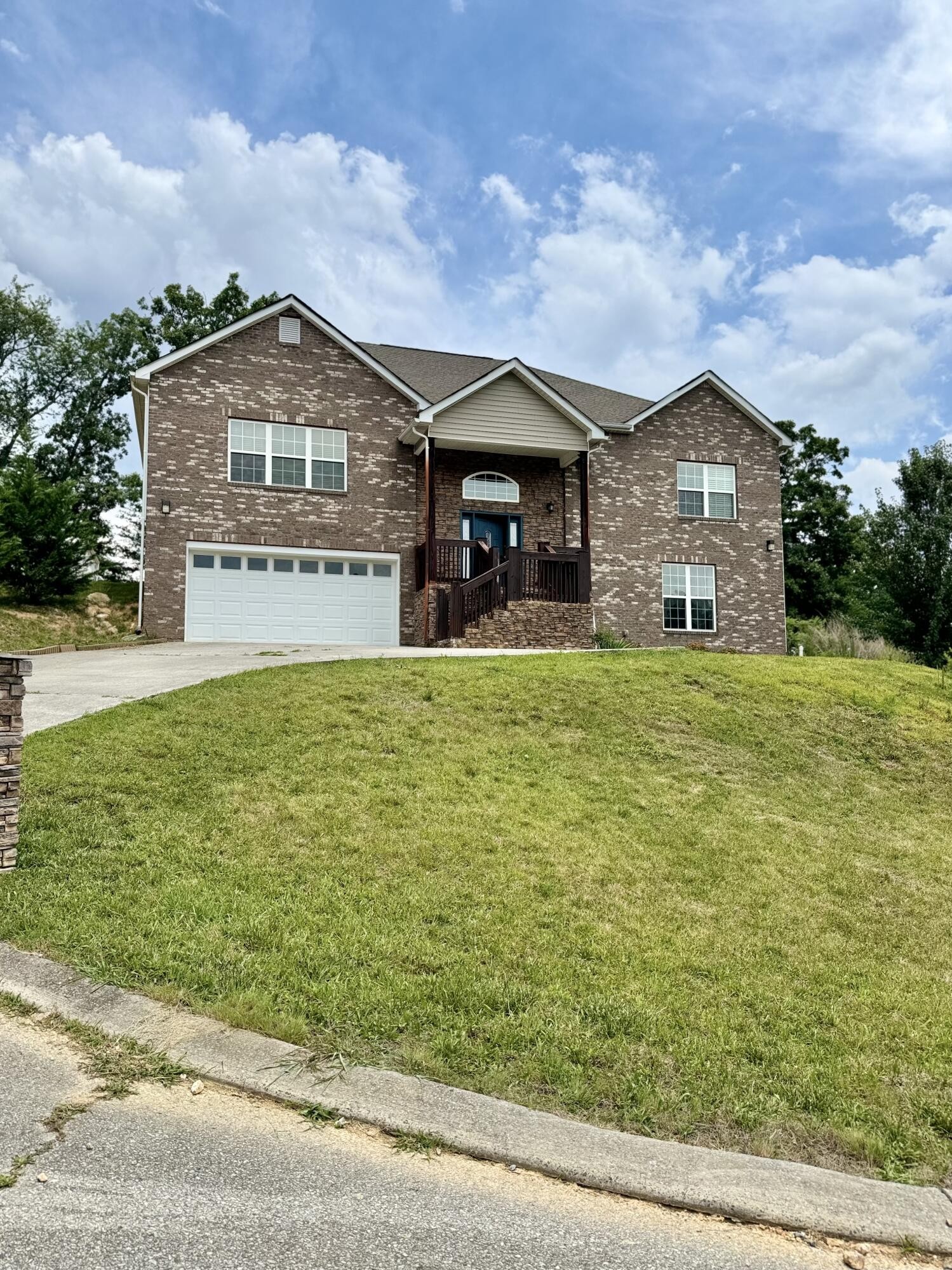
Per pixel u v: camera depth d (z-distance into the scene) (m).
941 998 4.87
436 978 4.25
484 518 21.25
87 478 34.59
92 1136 2.84
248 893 5.03
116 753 7.33
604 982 4.47
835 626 25.81
